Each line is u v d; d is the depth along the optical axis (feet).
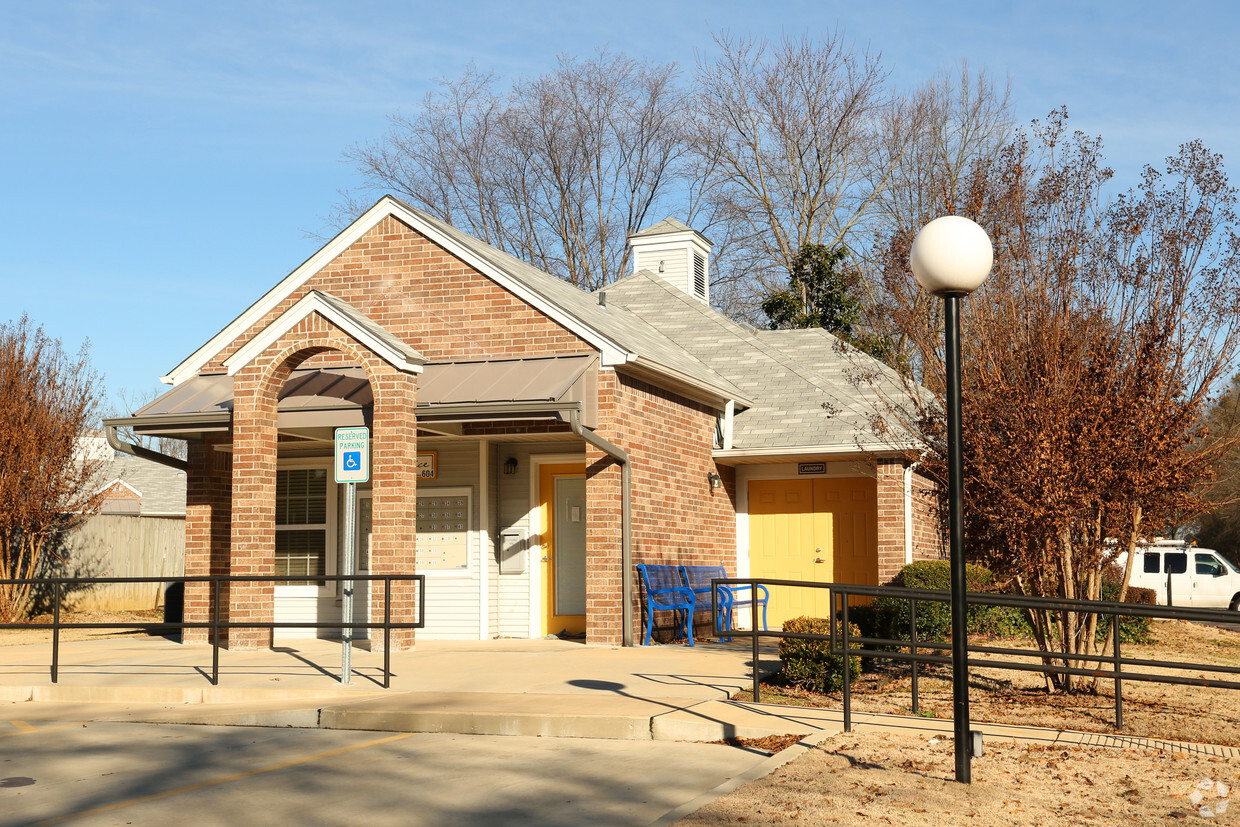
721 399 63.10
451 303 55.57
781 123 129.80
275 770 27.27
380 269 57.00
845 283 103.35
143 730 33.12
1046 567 36.76
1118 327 36.14
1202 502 36.17
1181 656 51.98
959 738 23.62
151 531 94.43
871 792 22.76
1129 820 20.86
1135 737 29.09
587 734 31.01
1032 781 23.81
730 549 65.62
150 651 51.06
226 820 22.67
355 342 49.01
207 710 35.73
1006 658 45.65
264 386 49.93
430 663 44.09
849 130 128.77
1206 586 95.50
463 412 48.78
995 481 36.45
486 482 56.80
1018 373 36.88
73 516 80.79
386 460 48.57
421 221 56.18
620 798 24.06
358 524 59.21
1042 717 33.09
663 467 56.70
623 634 50.62
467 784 25.52
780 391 69.41
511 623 57.11
